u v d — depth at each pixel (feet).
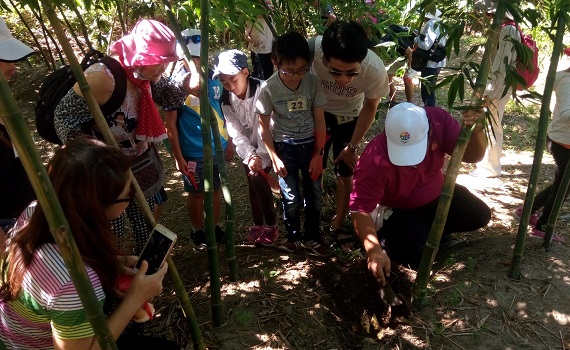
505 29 11.83
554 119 11.10
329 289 10.18
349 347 8.95
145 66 7.91
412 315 9.07
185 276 10.42
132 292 5.58
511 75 7.77
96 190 5.08
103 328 4.68
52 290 4.97
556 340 8.43
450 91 8.16
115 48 8.13
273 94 9.90
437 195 10.10
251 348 8.56
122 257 6.39
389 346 8.65
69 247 4.29
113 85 7.83
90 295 4.53
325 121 11.42
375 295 10.05
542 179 15.35
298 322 9.17
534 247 10.36
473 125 7.88
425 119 9.06
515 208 13.44
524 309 8.93
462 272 9.85
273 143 10.37
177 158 10.61
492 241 10.79
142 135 8.68
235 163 16.19
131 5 14.15
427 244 8.68
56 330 5.06
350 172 10.95
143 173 9.17
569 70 11.29
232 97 10.61
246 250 11.37
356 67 9.07
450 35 8.17
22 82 22.22
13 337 5.44
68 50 5.95
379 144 9.17
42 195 4.12
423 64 18.26
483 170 15.53
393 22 14.08
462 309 9.02
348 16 12.67
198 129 10.59
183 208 13.87
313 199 10.80
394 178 9.34
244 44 18.85
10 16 26.21
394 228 10.34
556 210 9.80
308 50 9.27
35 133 18.44
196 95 9.87
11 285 5.11
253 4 11.12
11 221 6.84
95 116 6.23
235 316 9.11
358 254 10.93
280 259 10.86
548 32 8.64
